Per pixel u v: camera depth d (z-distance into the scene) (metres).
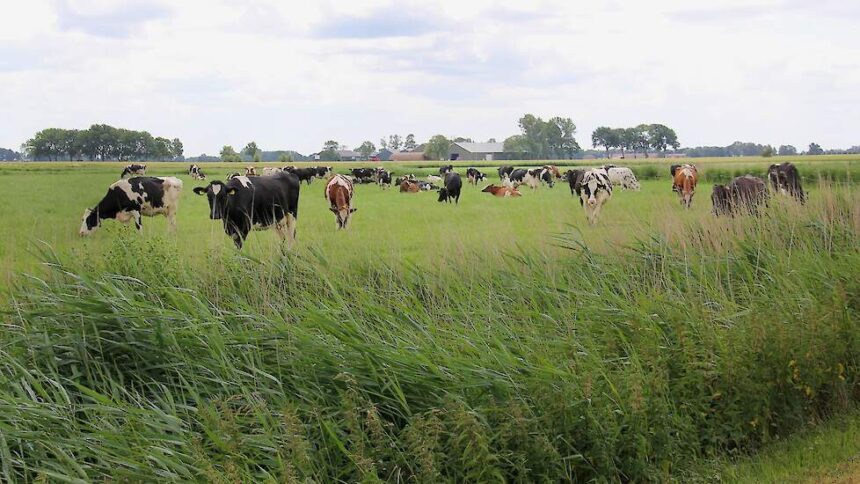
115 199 20.50
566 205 29.52
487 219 21.14
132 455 5.31
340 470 5.63
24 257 10.50
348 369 6.39
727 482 5.96
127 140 121.62
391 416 6.27
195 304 7.63
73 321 6.94
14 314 7.30
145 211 21.17
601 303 8.58
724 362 6.91
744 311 8.28
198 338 6.65
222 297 8.38
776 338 7.15
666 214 12.38
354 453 5.50
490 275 9.36
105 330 6.89
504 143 170.50
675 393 6.79
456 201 33.03
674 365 7.11
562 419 6.00
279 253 9.12
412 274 9.32
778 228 11.90
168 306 7.52
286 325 6.84
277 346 6.59
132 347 6.65
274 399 6.15
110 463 5.26
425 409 6.25
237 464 5.33
